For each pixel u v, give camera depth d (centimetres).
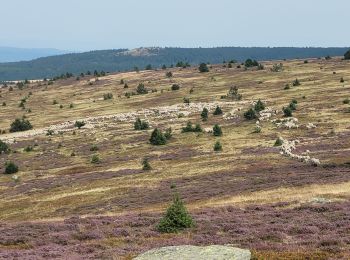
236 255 2011
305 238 2725
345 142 8519
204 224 3331
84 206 6031
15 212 6322
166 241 2853
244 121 12162
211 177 6762
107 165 8950
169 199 5478
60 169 9150
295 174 6062
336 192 4506
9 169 9269
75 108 18450
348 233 2794
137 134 12225
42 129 15062
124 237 3138
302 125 10650
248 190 5256
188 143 10294
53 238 3216
